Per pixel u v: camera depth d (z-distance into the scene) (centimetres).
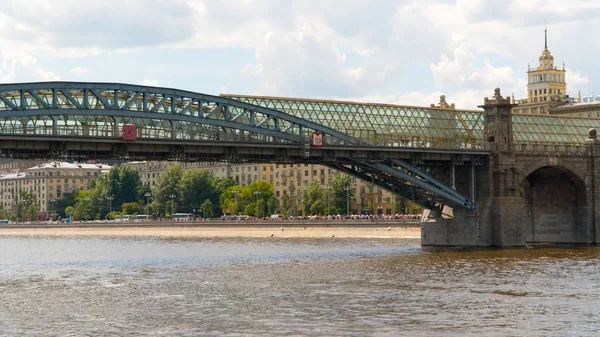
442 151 10550
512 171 11088
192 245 14675
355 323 5319
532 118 12638
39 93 8769
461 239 11331
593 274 7831
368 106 11162
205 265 9244
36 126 8369
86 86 8488
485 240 11075
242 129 9369
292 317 5534
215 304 6109
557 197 12062
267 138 9912
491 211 11044
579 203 11812
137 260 10375
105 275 8294
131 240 18125
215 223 19575
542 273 7938
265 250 12144
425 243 11788
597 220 11744
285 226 17750
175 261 9988
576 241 11819
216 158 9356
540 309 5806
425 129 11406
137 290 6956
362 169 11000
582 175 11694
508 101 11081
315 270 8406
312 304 6059
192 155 9256
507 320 5406
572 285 7044
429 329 5128
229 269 8662
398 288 6906
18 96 8525
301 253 11056
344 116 10875
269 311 5772
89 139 8356
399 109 11388
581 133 12900
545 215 12162
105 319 5562
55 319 5591
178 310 5866
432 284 7156
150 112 8819
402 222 15550
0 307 6119
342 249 11794
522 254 10031
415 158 10544
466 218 11256
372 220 16388
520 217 11119
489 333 5012
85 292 6900
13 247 15712
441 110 11731
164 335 5022
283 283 7300
